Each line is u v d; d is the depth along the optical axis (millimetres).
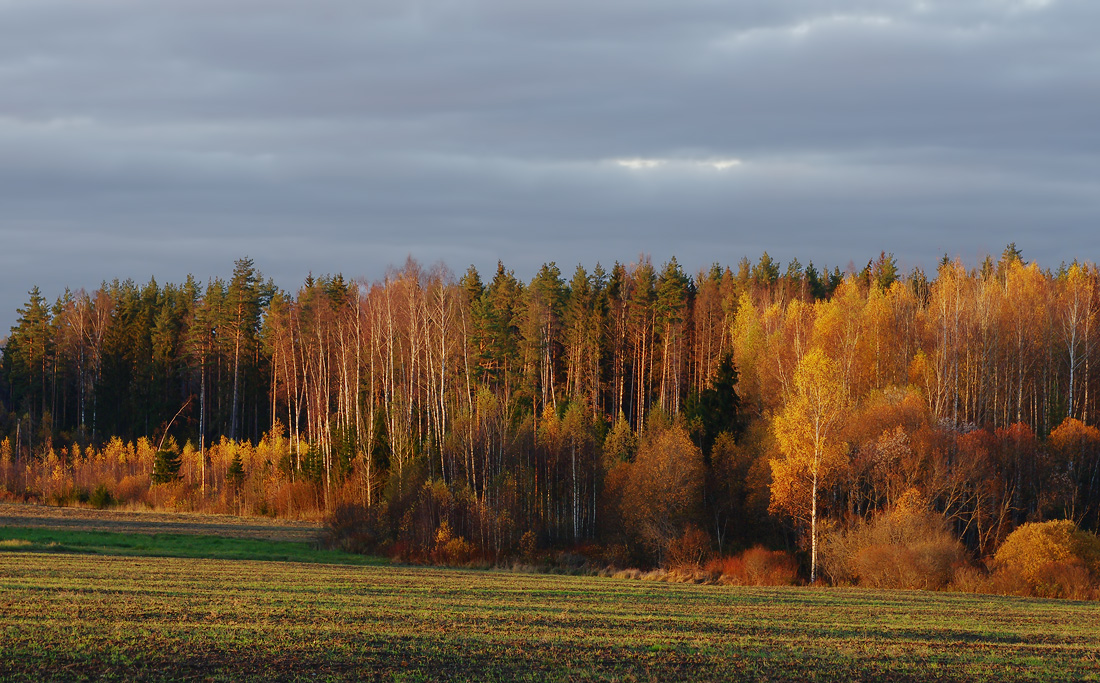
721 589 41625
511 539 56875
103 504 82062
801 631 26719
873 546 47344
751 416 74125
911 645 24688
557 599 33312
